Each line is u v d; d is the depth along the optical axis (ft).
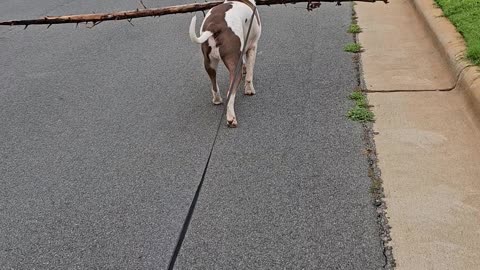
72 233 5.10
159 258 4.65
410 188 5.18
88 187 5.82
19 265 4.75
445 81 7.32
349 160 5.77
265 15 11.21
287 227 4.83
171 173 5.90
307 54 8.87
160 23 11.46
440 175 5.33
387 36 9.34
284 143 6.24
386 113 6.66
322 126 6.54
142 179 5.85
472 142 5.84
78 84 8.64
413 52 8.46
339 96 7.27
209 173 5.81
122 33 11.02
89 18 7.39
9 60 10.04
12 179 6.12
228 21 6.61
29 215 5.44
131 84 8.43
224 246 4.69
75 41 10.78
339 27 10.11
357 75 7.88
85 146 6.69
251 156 6.05
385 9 10.96
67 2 13.51
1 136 7.16
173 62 9.17
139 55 9.66
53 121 7.46
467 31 8.10
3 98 8.38
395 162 5.63
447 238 4.49
